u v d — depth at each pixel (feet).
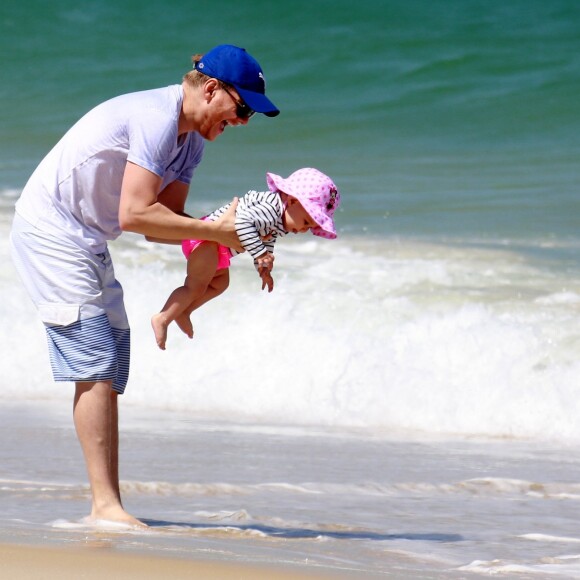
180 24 271.69
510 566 42.06
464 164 177.27
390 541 47.03
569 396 82.38
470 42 248.93
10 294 102.06
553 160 179.22
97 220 47.03
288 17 269.03
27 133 206.08
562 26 254.27
